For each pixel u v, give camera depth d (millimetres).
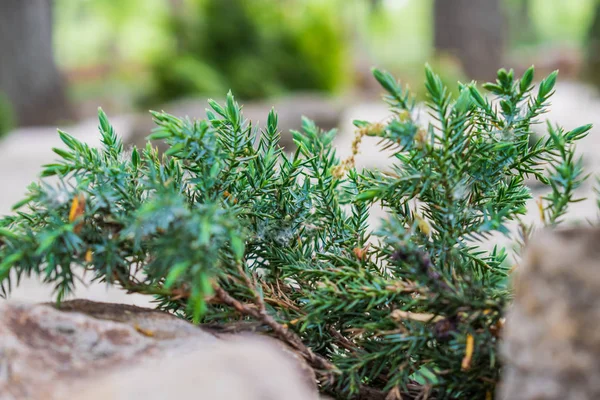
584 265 571
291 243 813
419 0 18781
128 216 713
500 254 833
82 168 733
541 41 19125
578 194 2092
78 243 688
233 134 774
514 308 604
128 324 683
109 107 11039
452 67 7785
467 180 763
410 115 715
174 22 6219
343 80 6844
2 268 667
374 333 745
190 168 772
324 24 6543
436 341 718
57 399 610
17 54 8414
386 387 715
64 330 657
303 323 757
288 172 810
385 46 18391
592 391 568
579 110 6406
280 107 5125
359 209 835
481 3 9992
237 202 784
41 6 8539
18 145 6219
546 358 578
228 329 733
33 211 726
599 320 566
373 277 759
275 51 6395
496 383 698
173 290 721
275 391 583
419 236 751
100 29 16812
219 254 721
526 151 780
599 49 8328
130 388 575
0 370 624
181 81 5887
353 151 733
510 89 765
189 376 577
